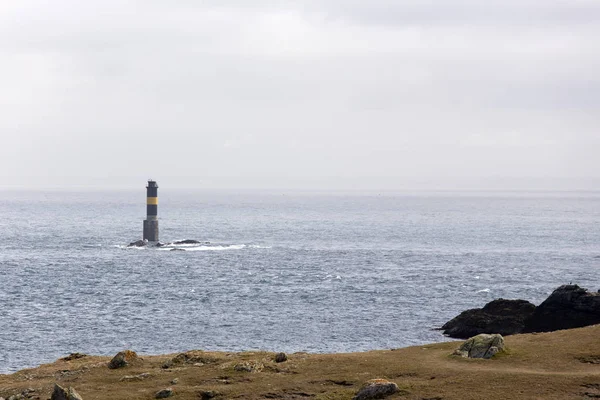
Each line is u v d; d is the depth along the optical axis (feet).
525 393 351.05
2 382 431.84
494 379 369.71
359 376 389.60
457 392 356.18
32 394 400.26
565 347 416.46
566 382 360.69
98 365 445.37
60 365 463.83
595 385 356.79
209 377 403.54
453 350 429.79
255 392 375.04
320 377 392.68
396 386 362.74
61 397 367.04
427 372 387.55
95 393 387.96
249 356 441.68
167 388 383.04
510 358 404.77
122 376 415.03
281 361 426.10
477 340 420.77
